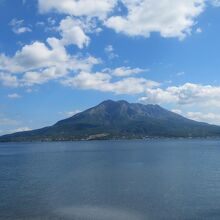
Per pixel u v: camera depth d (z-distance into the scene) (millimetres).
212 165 115125
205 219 46750
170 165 116375
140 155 175625
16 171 108062
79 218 48031
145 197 60438
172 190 66750
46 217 48812
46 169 112375
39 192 67250
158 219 47094
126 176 88250
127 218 47812
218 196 60875
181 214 49281
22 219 48094
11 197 62531
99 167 114500
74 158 165375
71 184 76562
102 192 65750
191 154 178625
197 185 72375
